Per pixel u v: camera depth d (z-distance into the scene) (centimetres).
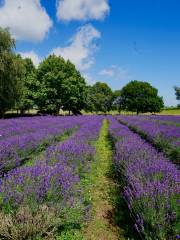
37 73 4578
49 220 381
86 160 775
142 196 429
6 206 405
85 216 455
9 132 1256
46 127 1642
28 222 362
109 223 484
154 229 372
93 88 9112
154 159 671
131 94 8244
